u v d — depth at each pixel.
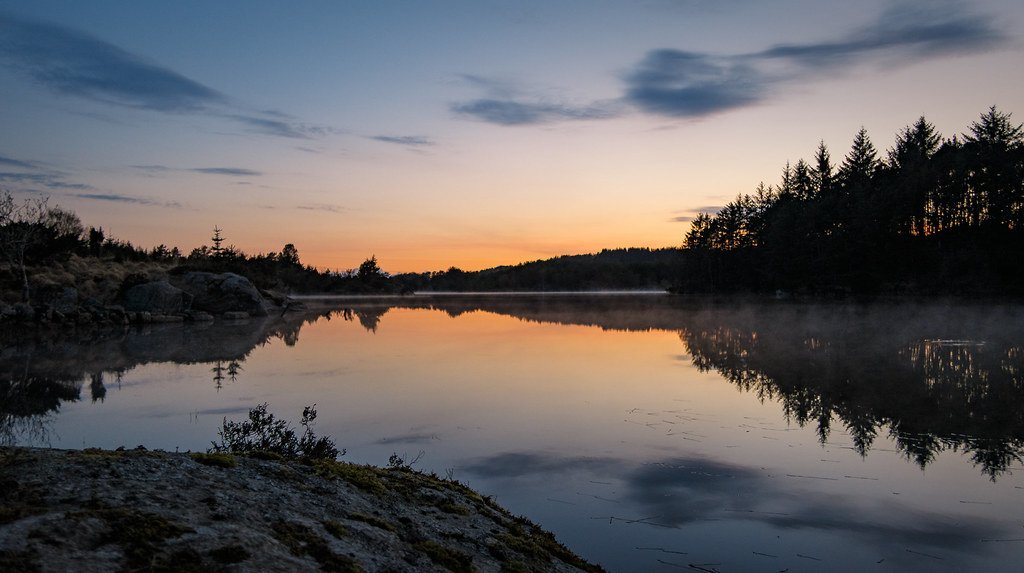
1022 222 51.25
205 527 3.60
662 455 11.12
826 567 6.88
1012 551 7.30
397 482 6.41
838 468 10.45
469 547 5.06
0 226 40.47
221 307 49.72
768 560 7.02
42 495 3.58
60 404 14.45
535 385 18.27
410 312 60.66
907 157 67.50
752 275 90.94
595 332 37.22
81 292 43.41
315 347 28.11
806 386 18.20
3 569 2.62
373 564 3.93
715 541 7.53
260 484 4.77
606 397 16.41
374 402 15.42
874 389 17.69
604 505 8.65
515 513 8.26
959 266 53.22
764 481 9.76
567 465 10.45
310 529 4.10
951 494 9.23
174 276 51.16
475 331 37.91
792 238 75.12
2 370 19.55
